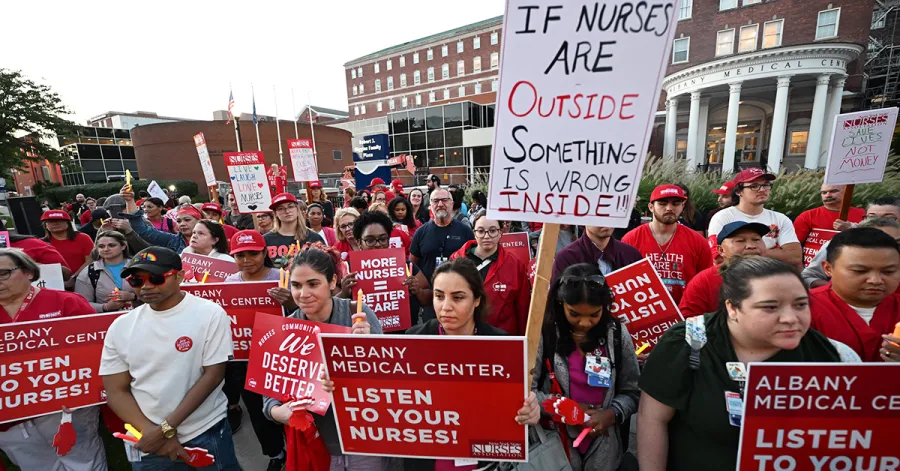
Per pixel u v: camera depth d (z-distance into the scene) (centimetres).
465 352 159
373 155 1684
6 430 233
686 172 966
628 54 140
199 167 3084
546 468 179
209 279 370
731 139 1936
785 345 132
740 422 140
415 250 462
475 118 3253
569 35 143
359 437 179
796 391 135
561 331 205
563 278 196
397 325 334
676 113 2327
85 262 475
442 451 172
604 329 203
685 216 544
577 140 150
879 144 339
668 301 260
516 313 323
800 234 412
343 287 327
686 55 2423
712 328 153
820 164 1872
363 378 171
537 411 162
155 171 3062
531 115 152
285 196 448
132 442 200
